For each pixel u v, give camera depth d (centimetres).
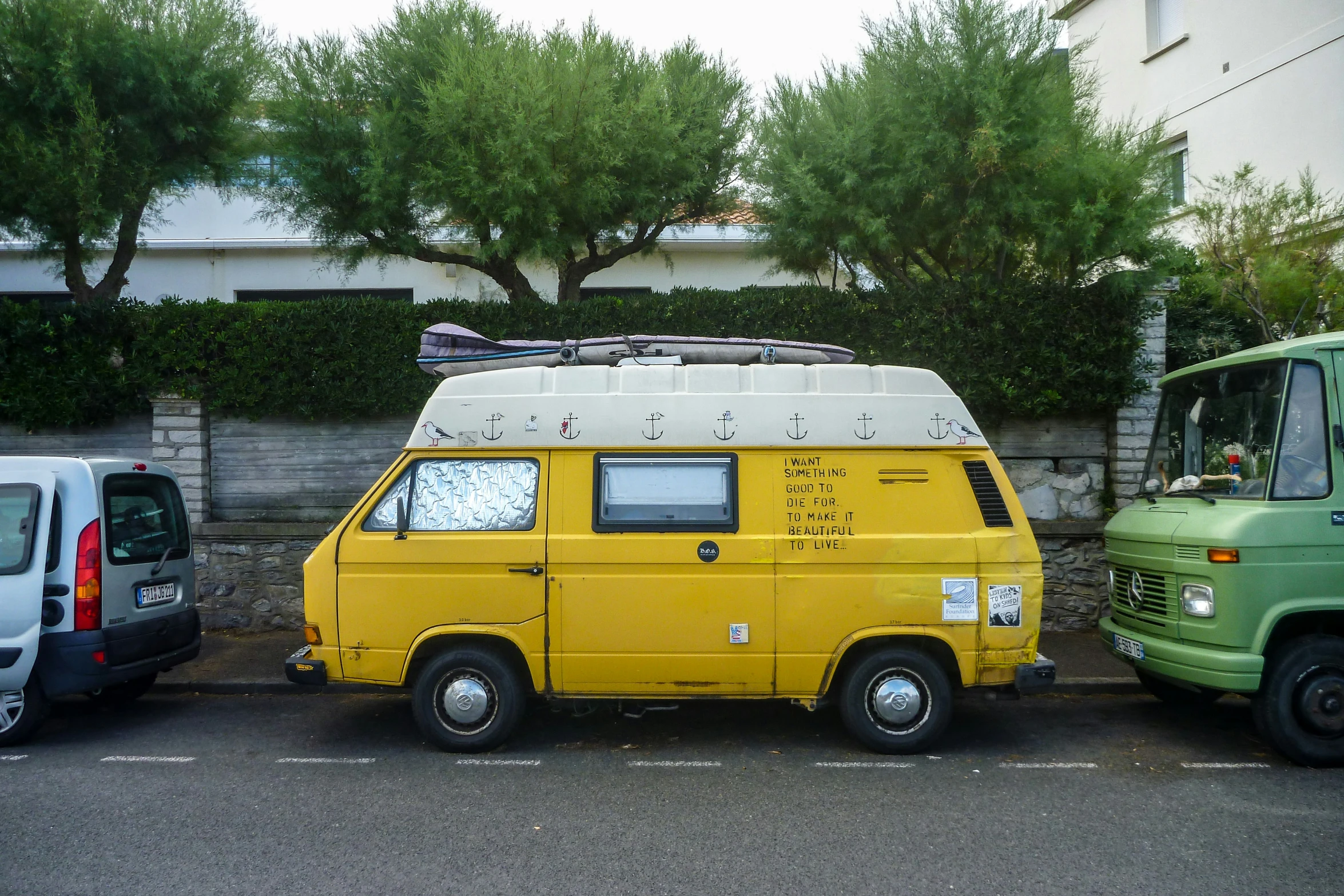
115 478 655
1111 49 1730
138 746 607
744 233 1233
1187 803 493
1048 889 388
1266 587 546
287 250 1412
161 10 897
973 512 575
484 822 467
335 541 577
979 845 436
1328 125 1325
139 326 914
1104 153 848
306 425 945
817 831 454
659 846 436
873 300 890
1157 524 617
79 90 826
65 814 480
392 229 936
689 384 589
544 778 539
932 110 830
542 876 403
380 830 457
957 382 879
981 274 912
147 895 384
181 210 1401
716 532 568
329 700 729
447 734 577
